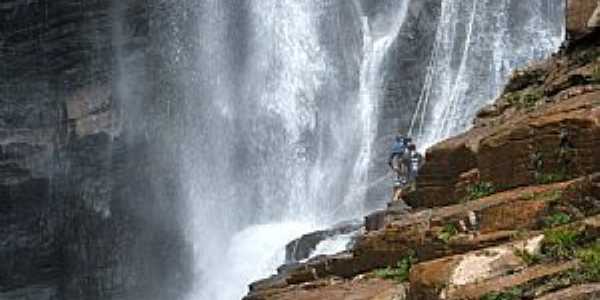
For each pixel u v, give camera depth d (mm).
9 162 43719
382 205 44031
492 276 9625
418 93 46438
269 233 43906
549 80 15734
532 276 9180
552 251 9664
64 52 44219
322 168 46875
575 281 8898
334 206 45688
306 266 15820
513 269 9633
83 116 45062
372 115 46625
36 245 45125
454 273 9734
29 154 44188
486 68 45438
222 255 46094
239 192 47781
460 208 12125
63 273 45875
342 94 47625
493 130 13906
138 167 46719
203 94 48188
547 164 11867
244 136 48250
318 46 48438
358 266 13641
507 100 15938
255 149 48062
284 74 48500
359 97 47250
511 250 9844
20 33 42938
